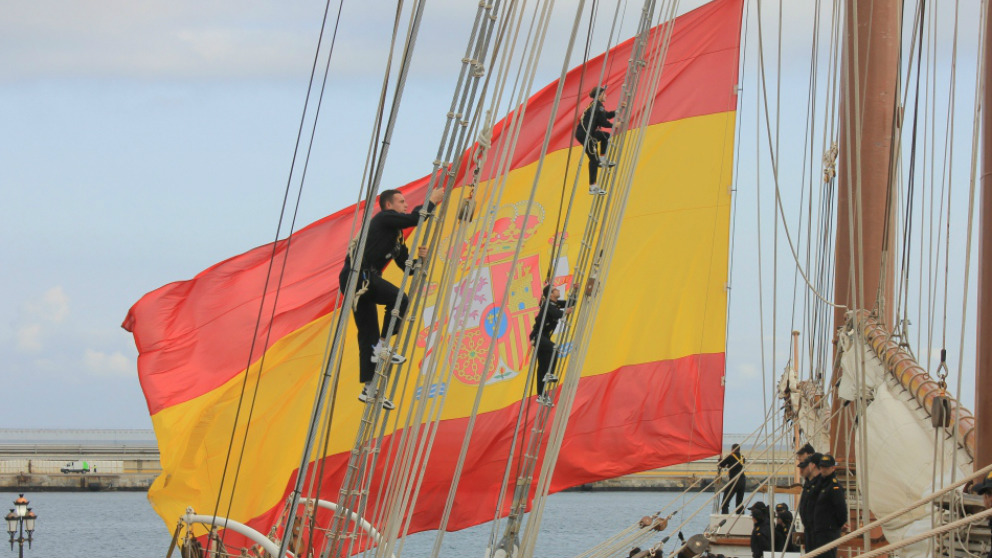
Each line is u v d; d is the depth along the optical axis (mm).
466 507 74750
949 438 36219
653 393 75312
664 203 77125
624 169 46406
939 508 29781
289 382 73500
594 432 74750
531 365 43281
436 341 32031
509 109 32094
